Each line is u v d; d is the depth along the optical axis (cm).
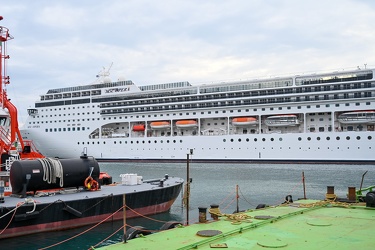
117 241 1689
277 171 5234
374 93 6166
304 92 6600
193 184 3959
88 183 2106
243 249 766
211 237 855
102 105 8231
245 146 6756
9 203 1683
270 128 6950
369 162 6012
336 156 6191
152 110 7738
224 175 4822
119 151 7862
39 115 8825
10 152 2339
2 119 2430
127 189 2230
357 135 6084
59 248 1566
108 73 8731
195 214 2356
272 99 6794
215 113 7250
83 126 8362
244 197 3048
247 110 7000
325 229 955
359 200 1535
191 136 7188
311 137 6341
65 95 8675
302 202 1465
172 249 759
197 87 7506
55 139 8562
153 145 7519
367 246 787
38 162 1947
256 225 995
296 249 764
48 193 1961
